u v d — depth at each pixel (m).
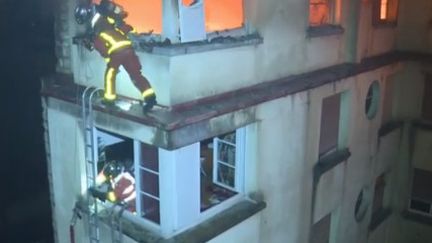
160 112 7.26
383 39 13.80
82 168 9.02
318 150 11.12
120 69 7.97
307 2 9.97
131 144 9.83
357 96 12.41
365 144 13.59
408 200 16.33
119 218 8.20
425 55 14.50
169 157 7.31
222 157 9.27
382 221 15.91
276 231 10.05
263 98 8.57
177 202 7.61
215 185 9.35
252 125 8.78
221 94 8.20
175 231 7.75
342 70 11.30
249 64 8.70
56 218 10.11
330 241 13.07
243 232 8.91
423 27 14.41
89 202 8.84
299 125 10.09
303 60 10.31
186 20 7.39
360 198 14.51
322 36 10.80
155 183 8.05
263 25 8.80
